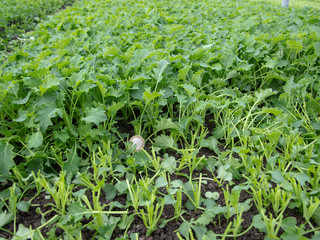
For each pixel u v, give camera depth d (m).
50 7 8.68
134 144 2.48
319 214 1.81
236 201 1.74
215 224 1.89
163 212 1.99
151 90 2.99
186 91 2.97
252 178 2.06
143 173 2.33
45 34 4.62
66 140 2.41
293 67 3.68
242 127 2.82
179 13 6.44
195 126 2.89
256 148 2.57
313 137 2.58
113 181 2.28
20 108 2.45
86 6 7.34
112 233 1.86
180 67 3.23
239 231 1.79
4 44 5.43
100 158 2.23
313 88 3.46
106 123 2.66
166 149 2.65
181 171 2.38
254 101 3.01
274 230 1.82
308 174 2.09
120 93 2.62
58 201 1.96
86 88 2.50
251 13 6.26
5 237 1.86
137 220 1.94
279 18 5.88
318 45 3.72
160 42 4.29
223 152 2.38
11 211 1.93
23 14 7.04
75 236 1.78
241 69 3.33
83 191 2.03
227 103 2.68
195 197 1.95
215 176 2.33
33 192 2.18
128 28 5.04
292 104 3.11
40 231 1.86
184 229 1.79
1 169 2.14
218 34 4.57
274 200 1.92
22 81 2.74
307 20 5.27
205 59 3.45
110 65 3.23
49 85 2.37
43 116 2.32
